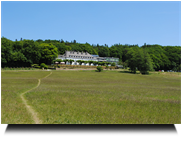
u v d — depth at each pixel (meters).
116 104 23.56
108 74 106.31
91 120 16.27
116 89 41.94
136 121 16.47
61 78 73.25
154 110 21.05
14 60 112.75
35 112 18.27
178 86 58.88
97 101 25.03
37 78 68.69
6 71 91.88
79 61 160.38
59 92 32.22
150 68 128.25
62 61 146.12
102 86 48.81
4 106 20.06
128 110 20.47
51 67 124.56
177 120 17.39
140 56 129.50
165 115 19.03
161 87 52.25
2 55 108.19
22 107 19.73
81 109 19.91
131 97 30.02
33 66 125.06
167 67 195.12
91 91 35.69
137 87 49.31
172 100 28.72
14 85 42.97
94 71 125.19
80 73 104.12
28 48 122.06
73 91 34.47
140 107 22.33
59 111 18.75
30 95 28.27
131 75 106.62
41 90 34.47
